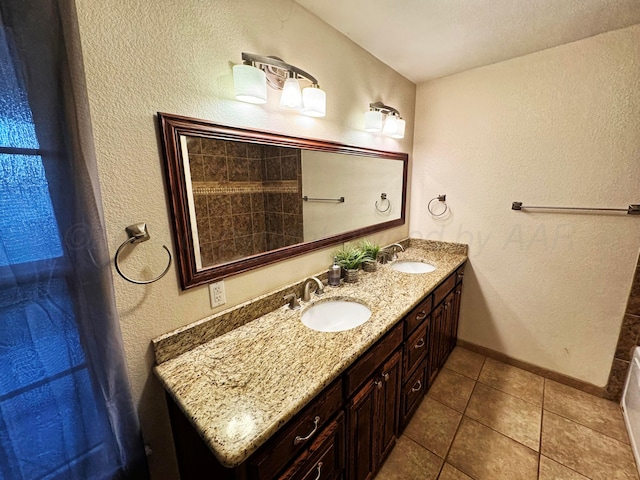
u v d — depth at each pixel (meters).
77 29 0.73
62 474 0.83
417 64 1.96
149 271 0.98
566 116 1.75
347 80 1.66
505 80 1.92
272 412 0.78
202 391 0.87
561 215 1.86
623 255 1.70
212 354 1.06
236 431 0.73
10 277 0.70
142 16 0.87
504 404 1.85
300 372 0.94
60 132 0.73
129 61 0.86
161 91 0.94
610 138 1.64
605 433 1.63
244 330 1.22
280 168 1.39
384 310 1.37
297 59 1.36
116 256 0.90
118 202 0.89
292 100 1.24
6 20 0.64
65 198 0.75
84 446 0.85
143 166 0.93
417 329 1.58
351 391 1.07
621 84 1.57
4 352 0.71
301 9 1.34
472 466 1.46
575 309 1.92
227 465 0.66
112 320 0.86
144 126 0.92
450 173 2.26
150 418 1.04
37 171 0.71
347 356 1.02
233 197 1.21
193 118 1.02
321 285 1.53
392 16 1.42
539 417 1.75
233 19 1.10
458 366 2.23
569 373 2.00
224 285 1.21
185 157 1.02
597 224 1.75
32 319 0.74
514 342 2.20
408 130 2.33
